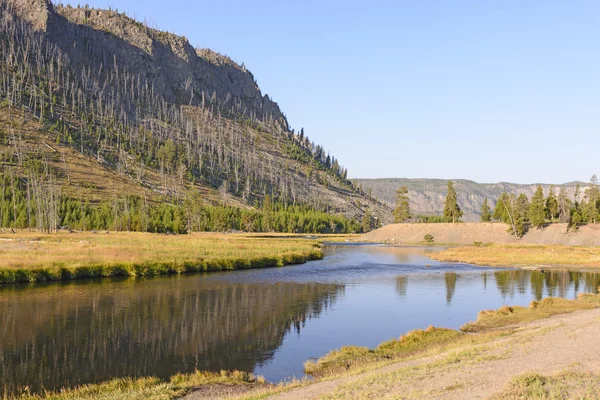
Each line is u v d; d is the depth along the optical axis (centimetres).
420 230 15125
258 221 19600
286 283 5122
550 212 14188
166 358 2444
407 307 3922
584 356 1733
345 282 5334
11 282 4619
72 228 14025
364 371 2012
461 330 3081
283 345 2716
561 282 5528
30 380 2091
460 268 7025
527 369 1595
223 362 2388
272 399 1584
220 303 3906
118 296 4103
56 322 3139
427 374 1673
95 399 1731
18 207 14238
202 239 10388
